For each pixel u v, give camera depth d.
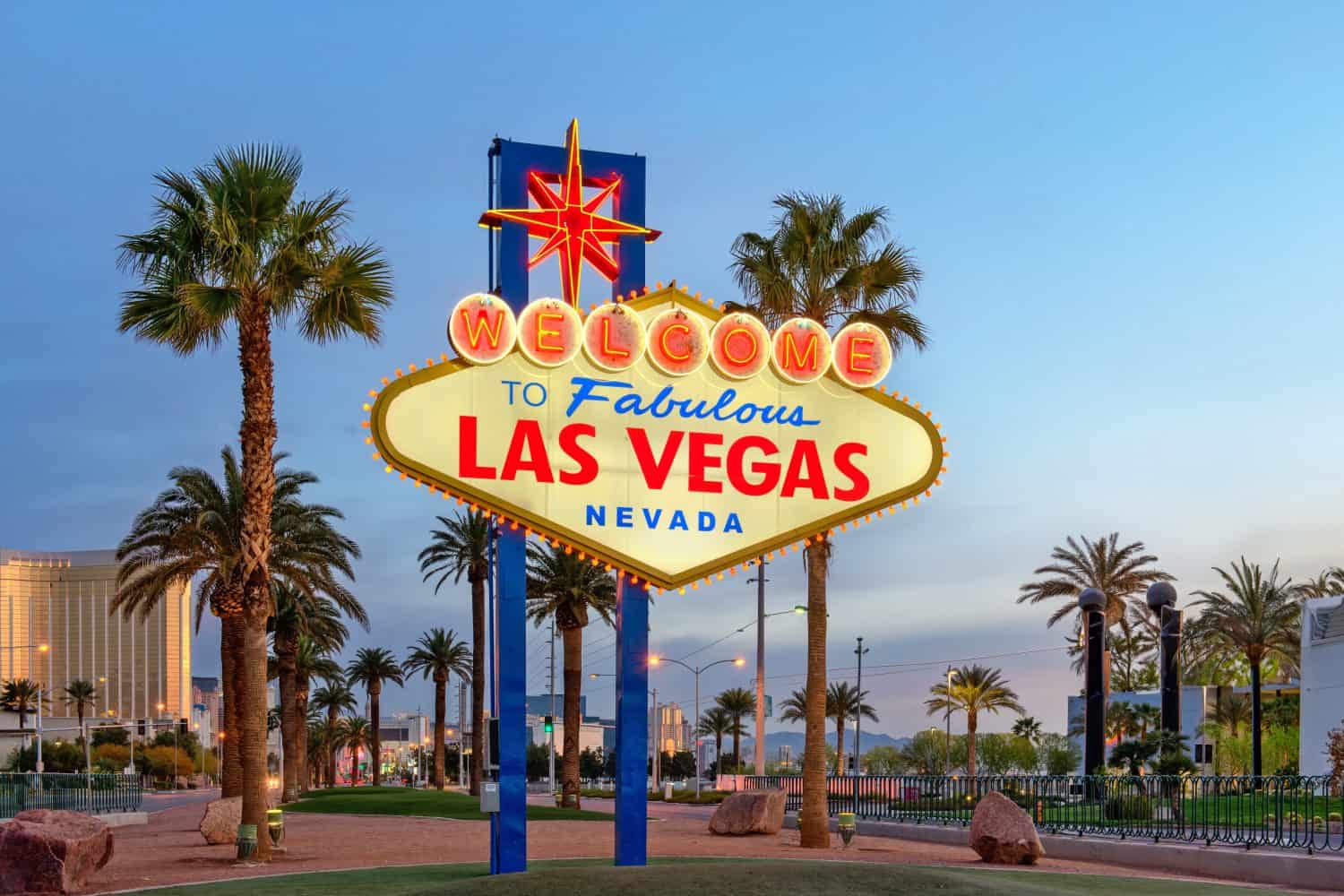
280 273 31.56
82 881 23.72
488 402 22.00
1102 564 76.75
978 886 14.52
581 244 23.25
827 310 36.12
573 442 22.30
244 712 31.06
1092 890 22.78
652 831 42.81
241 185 31.52
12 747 137.38
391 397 21.55
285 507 52.00
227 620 50.69
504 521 22.28
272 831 32.19
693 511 22.73
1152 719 79.31
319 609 74.75
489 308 21.88
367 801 64.06
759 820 40.38
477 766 69.31
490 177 23.75
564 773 61.03
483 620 69.00
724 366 22.88
